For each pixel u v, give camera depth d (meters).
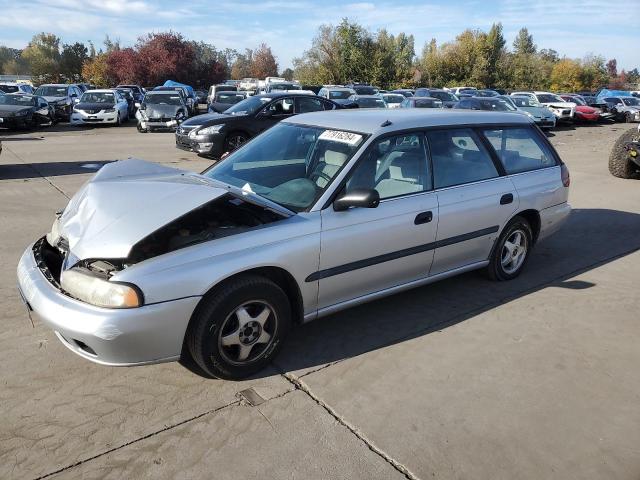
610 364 3.54
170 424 2.84
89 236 2.98
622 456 2.70
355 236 3.53
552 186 4.96
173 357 2.95
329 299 3.57
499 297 4.55
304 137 4.10
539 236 5.02
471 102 19.31
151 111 18.28
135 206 3.11
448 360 3.54
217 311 2.98
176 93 19.48
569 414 3.01
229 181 3.97
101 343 2.73
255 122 11.59
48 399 3.02
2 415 2.87
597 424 2.94
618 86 88.25
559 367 3.49
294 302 3.45
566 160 13.07
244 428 2.82
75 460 2.57
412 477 2.52
